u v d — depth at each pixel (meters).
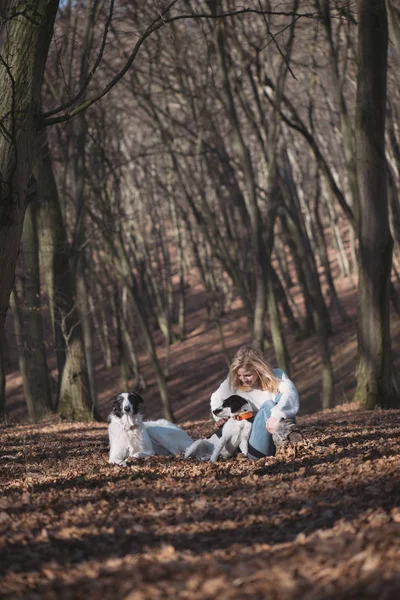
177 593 4.12
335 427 12.97
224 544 5.20
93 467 9.22
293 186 36.44
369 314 18.81
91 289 43.25
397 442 9.18
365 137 18.44
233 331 47.94
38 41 8.55
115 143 38.25
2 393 28.64
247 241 38.09
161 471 8.28
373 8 17.72
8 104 8.48
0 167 8.39
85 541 5.37
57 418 21.84
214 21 21.02
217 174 27.84
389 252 18.75
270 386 8.90
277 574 4.22
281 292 41.03
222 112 28.73
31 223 22.83
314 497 6.31
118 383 44.22
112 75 24.73
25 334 23.77
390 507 5.59
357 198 19.03
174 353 47.03
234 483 7.24
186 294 59.94
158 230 48.06
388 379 18.83
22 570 4.79
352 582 3.92
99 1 21.23
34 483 7.98
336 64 20.28
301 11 21.25
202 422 18.75
